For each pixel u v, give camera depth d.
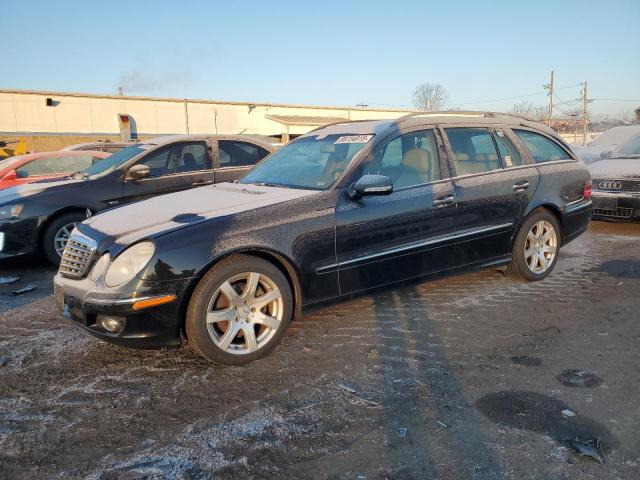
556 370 3.53
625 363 3.62
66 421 2.99
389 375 3.50
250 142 8.23
